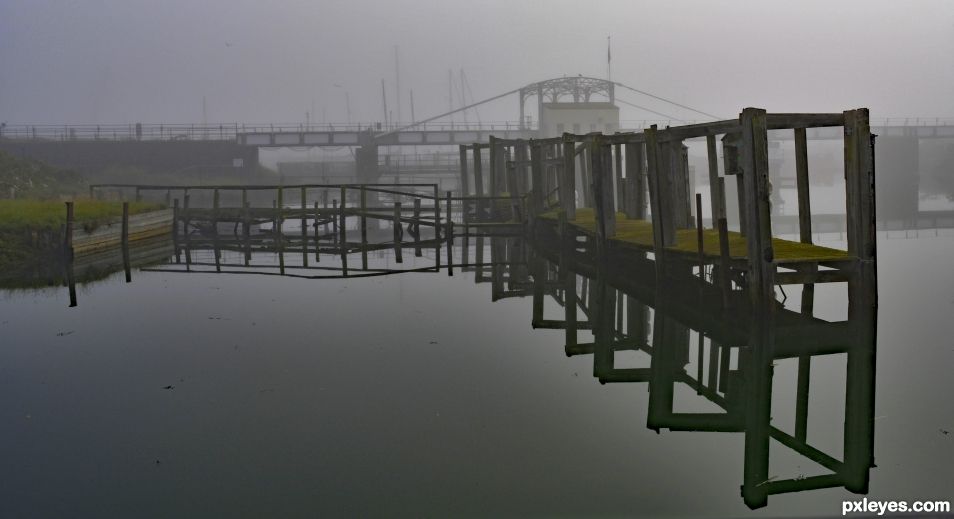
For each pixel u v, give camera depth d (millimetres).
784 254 12734
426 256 28250
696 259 14430
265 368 10625
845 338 11781
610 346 11898
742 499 6137
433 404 8797
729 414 8383
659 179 15492
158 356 11453
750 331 12117
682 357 11047
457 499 6203
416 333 12984
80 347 12133
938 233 31781
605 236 18859
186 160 65062
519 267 23375
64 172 51438
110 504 6273
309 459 7172
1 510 6184
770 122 12000
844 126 12273
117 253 27828
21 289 18766
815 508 5934
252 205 55688
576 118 73562
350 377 10055
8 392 9617
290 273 22344
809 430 7812
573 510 5965
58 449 7574
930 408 8352
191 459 7242
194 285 19359
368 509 6055
